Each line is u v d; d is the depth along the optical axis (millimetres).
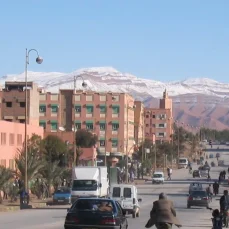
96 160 148000
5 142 93500
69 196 80625
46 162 91750
